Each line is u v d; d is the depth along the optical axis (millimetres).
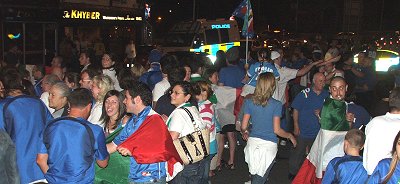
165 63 7566
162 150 5047
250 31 12164
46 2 19125
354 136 5156
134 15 27484
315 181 7082
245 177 9047
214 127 6945
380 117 5102
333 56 9570
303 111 8320
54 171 4672
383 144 4973
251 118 6871
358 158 5148
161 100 6660
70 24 21656
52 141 4645
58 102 5832
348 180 5055
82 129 4703
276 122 6723
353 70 11195
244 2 12195
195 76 7840
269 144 6766
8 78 5957
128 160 5180
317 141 7062
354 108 7047
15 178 4383
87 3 22984
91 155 4758
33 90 7137
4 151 4281
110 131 5547
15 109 5453
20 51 17516
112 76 9242
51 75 7148
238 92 8922
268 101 6723
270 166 6828
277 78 9039
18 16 17344
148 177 5172
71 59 15438
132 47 22734
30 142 5492
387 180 3963
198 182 6078
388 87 7531
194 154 5801
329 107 6891
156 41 25062
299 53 15344
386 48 22531
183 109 5867
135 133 5047
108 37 25766
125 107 5457
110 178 5188
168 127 5844
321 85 8203
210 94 7035
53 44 19625
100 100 5965
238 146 11383
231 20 24953
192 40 23000
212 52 23406
